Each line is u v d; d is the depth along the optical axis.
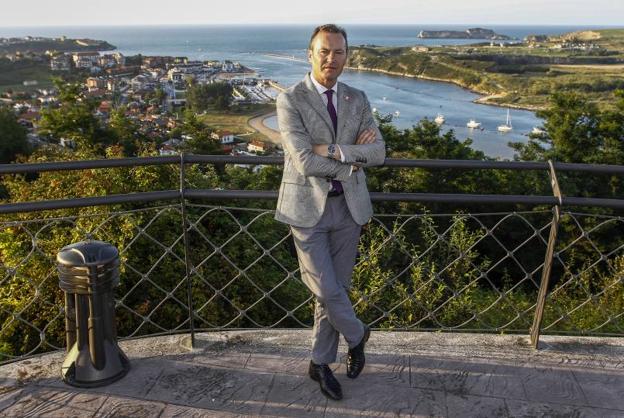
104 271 2.26
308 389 2.33
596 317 6.06
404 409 2.22
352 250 2.34
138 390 2.29
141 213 7.84
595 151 20.27
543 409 2.23
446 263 5.88
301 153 2.06
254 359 2.55
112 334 2.36
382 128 22.08
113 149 12.72
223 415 2.15
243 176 14.52
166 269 7.95
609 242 15.96
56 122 28.56
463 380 2.42
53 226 7.15
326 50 2.09
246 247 9.09
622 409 2.24
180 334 2.78
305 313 8.71
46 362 2.48
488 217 15.35
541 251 15.55
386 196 2.49
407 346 2.70
